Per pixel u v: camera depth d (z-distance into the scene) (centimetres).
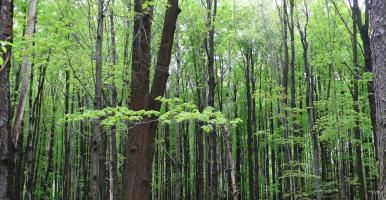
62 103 2608
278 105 2183
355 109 1597
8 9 535
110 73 1218
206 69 2231
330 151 2711
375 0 449
